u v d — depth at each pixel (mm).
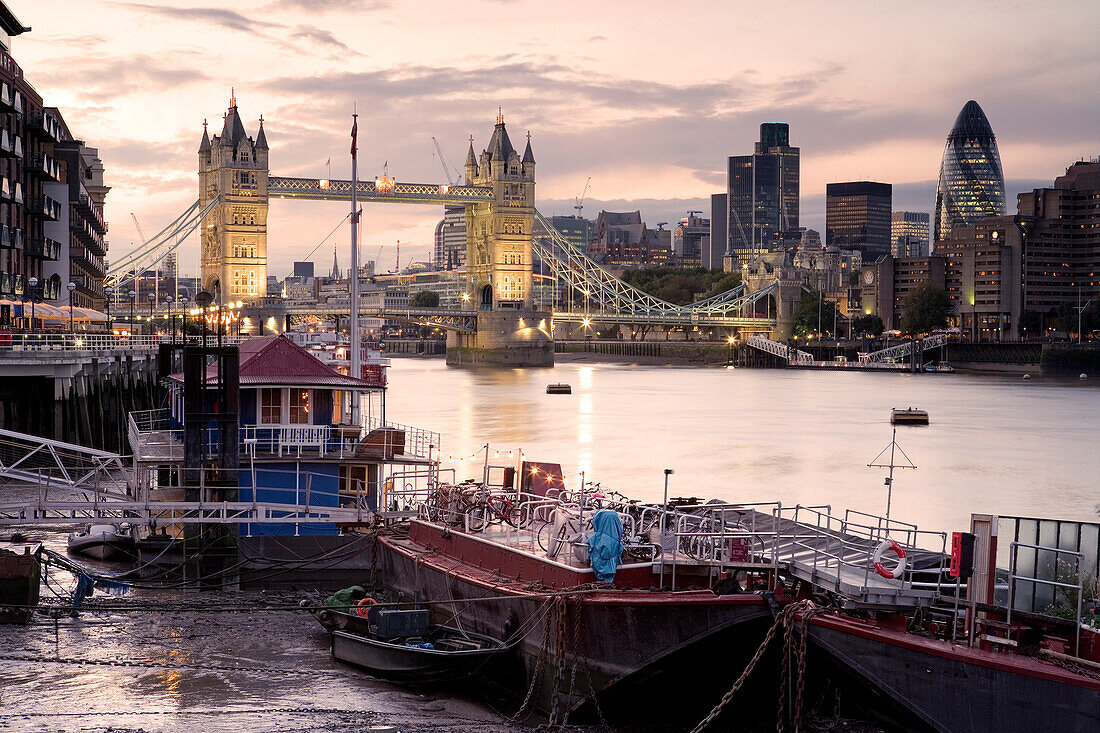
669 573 33531
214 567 46750
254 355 52062
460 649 35438
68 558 51969
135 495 52219
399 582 42938
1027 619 29609
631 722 32781
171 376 62531
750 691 31984
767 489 88000
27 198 116062
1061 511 79438
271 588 46938
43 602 44562
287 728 32562
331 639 40625
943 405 188750
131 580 47500
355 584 47094
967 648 28797
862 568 33312
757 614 30672
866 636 29391
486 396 198125
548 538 37062
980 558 30000
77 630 41344
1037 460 110375
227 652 39156
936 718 28484
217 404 47312
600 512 33531
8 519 47344
